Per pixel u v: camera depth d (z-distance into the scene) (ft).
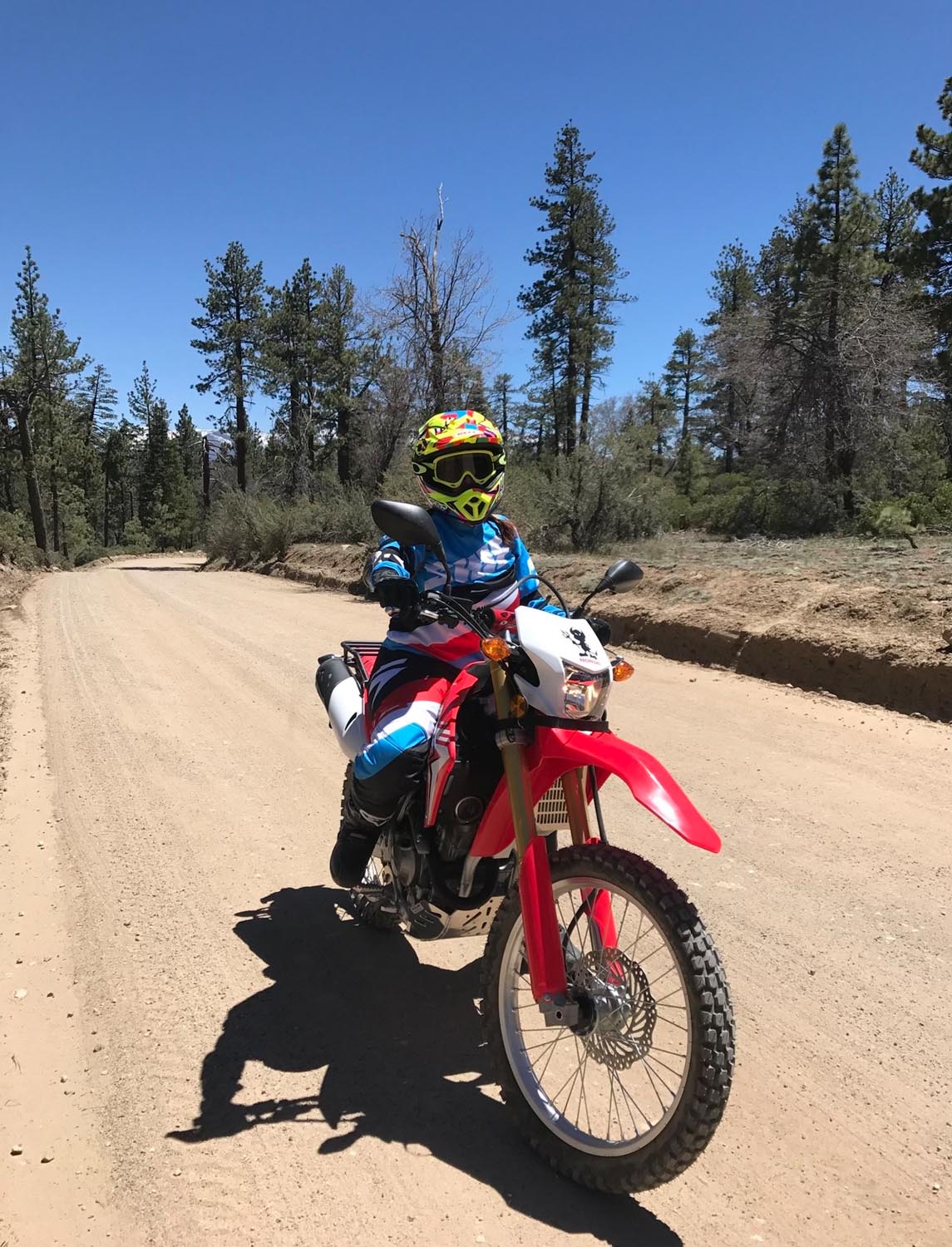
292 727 23.84
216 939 12.96
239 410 169.07
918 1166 8.70
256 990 11.68
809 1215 8.09
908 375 100.32
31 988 11.57
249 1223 7.91
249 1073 9.99
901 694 24.36
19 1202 8.13
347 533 86.58
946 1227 7.95
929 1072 10.05
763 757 20.67
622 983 8.54
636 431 75.82
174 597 57.00
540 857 8.54
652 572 38.01
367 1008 11.33
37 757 20.85
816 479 98.07
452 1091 9.80
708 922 13.35
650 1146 7.77
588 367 161.17
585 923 10.95
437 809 9.64
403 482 58.34
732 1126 9.28
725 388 188.75
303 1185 8.37
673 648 31.60
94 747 21.74
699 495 150.61
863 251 104.99
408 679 10.44
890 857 15.46
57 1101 9.50
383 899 11.11
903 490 92.63
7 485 237.25
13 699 26.14
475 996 11.68
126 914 13.61
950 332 103.40
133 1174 8.48
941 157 101.30
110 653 34.12
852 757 20.54
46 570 109.60
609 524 71.72
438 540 8.85
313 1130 9.11
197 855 15.83
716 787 18.76
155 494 306.76
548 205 154.51
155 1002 11.32
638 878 8.06
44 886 14.43
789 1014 11.12
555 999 8.22
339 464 162.61
